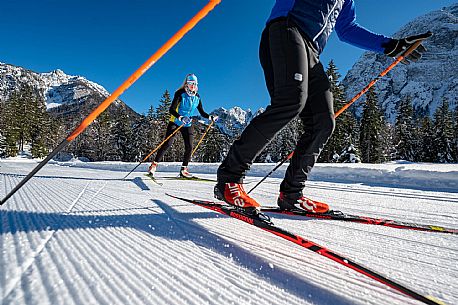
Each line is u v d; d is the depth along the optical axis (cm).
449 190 387
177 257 99
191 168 817
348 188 393
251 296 75
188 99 529
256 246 115
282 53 152
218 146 4616
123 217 154
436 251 117
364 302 75
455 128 4312
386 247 121
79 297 67
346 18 203
